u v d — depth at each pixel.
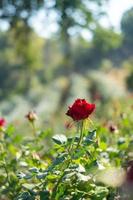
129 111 8.99
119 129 6.48
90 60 50.44
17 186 4.12
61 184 3.48
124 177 2.91
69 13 19.89
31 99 25.55
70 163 3.56
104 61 45.03
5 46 46.56
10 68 44.75
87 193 3.48
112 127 5.60
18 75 44.25
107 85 26.86
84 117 3.54
